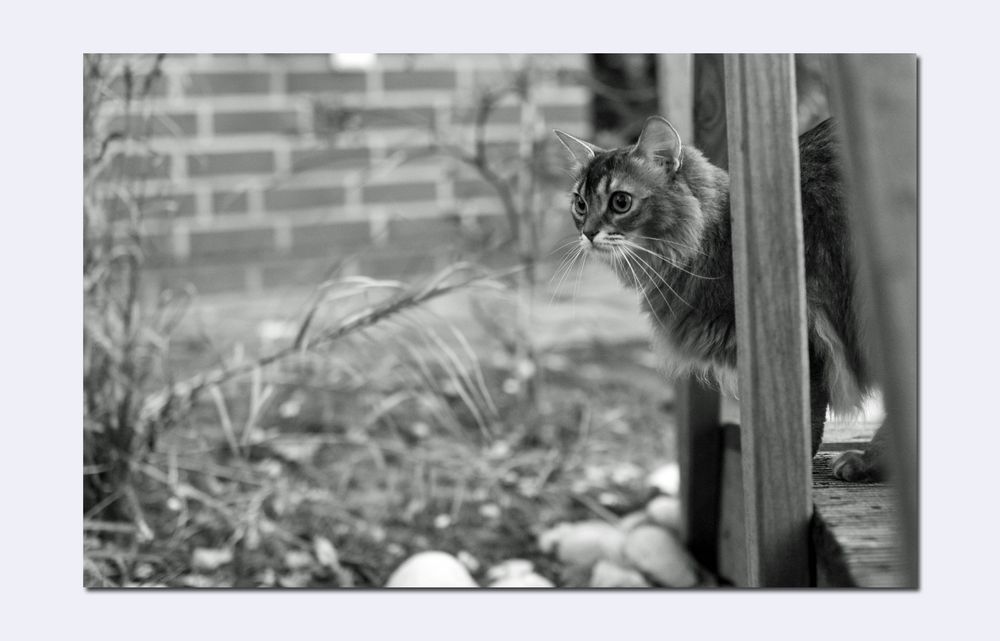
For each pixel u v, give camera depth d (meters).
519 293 3.80
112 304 2.95
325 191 4.93
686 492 2.72
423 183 4.95
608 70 4.82
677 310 2.24
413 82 4.97
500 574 2.69
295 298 4.67
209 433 3.43
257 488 3.14
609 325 4.38
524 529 3.01
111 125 3.62
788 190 1.75
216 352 3.55
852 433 2.39
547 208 4.02
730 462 2.62
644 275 2.28
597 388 3.97
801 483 1.78
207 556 2.72
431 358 3.90
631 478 3.29
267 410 3.49
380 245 4.96
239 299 4.72
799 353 1.76
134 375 2.78
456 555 2.83
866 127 1.39
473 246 4.04
